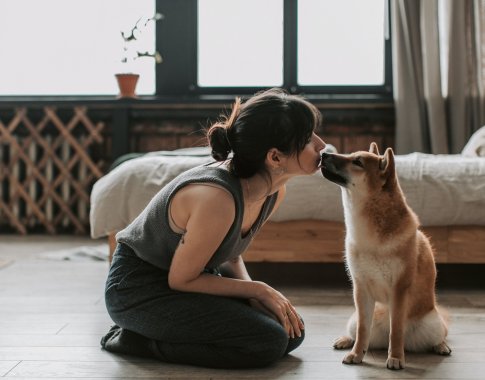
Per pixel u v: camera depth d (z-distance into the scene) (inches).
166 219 62.9
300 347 71.9
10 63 188.7
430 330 68.4
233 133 61.0
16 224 182.2
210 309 63.1
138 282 65.7
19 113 179.5
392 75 183.9
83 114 178.9
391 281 64.8
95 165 181.8
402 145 172.2
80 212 182.4
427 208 103.1
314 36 185.8
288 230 106.7
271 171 62.3
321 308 92.7
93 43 188.2
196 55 187.5
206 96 187.3
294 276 118.6
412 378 61.1
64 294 100.9
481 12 167.2
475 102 169.5
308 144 62.1
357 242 64.9
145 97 185.0
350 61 186.2
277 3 186.1
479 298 99.3
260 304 67.8
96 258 136.6
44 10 187.2
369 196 63.6
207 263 64.6
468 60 169.8
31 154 181.3
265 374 62.3
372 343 71.1
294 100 60.7
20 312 89.0
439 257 105.3
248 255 107.7
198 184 61.4
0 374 62.9
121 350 69.0
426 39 169.0
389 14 182.1
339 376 61.7
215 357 63.7
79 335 77.1
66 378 61.5
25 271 121.6
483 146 122.7
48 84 189.6
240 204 61.0
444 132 169.0
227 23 187.2
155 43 187.3
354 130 181.9
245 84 188.2
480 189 103.0
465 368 64.2
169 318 63.8
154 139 185.6
